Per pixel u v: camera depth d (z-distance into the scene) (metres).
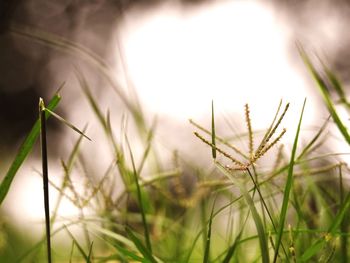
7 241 0.83
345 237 0.57
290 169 0.46
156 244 0.71
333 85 0.64
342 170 0.62
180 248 0.72
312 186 0.65
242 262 0.65
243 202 0.65
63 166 0.59
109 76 0.82
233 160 0.47
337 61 4.38
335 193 0.67
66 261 0.80
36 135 0.49
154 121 0.76
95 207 0.66
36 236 1.02
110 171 0.65
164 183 0.72
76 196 0.60
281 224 0.46
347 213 0.57
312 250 0.52
